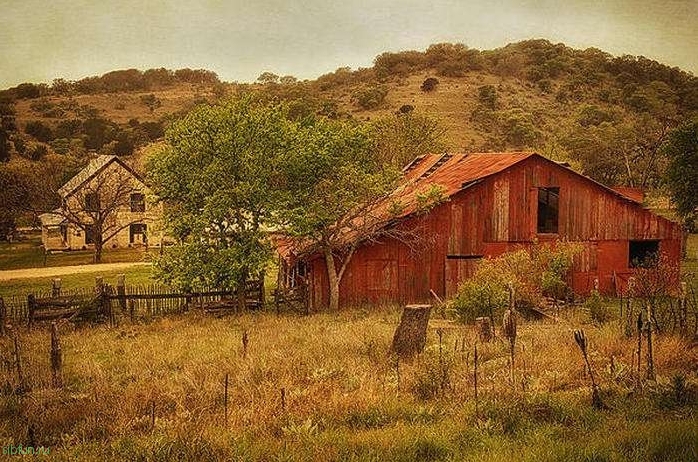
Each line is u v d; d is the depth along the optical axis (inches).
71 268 1908.2
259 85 6461.6
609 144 2763.3
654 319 611.5
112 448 317.4
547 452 271.0
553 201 1246.9
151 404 409.7
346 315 995.9
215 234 1075.3
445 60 6304.1
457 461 276.5
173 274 1041.5
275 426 349.4
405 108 4670.3
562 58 5969.5
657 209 2402.8
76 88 6756.9
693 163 1630.2
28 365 549.0
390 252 1164.5
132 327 884.6
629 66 5369.1
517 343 597.6
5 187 2416.3
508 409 354.0
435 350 546.3
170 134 1104.8
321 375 464.8
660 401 361.4
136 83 7544.3
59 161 2942.9
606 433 299.0
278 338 698.8
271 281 1731.1
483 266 956.0
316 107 4109.3
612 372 424.8
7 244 2613.2
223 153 1063.0
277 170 1102.4
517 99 5152.6
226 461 291.3
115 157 2363.4
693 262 1665.8
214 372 495.5
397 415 365.7
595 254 1247.5
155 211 2477.9
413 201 1235.9
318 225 1093.8
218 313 1023.0
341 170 1083.9
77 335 813.9
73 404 414.9
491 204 1191.6
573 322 801.6
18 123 5068.9
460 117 4658.0
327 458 285.1
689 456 254.5
